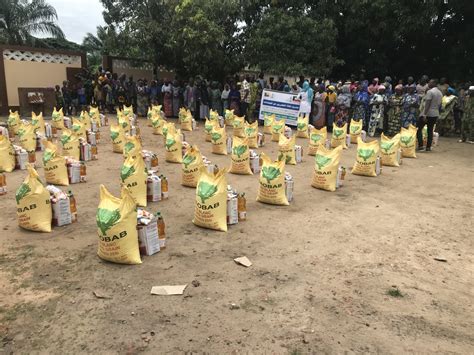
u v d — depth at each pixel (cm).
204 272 434
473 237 564
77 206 627
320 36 1692
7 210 604
